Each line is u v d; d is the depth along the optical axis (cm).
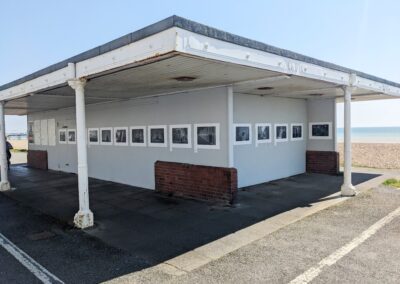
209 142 823
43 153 1605
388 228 573
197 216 682
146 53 450
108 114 1161
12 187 1092
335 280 388
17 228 630
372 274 402
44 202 857
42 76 736
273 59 577
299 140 1218
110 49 514
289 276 402
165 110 940
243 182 973
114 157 1144
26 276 422
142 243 532
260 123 1036
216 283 391
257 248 496
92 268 442
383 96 1148
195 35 434
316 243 509
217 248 502
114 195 916
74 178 1261
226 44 483
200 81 699
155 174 962
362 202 766
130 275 418
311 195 856
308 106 1248
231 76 644
